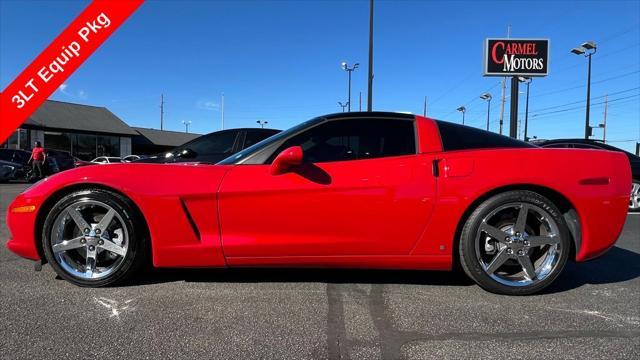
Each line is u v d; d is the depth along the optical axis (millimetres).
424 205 3340
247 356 2467
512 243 3408
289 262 3406
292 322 2920
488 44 17156
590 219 3396
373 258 3406
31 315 2963
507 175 3350
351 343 2637
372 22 16281
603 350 2580
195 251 3352
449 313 3107
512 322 2967
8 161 18734
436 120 3645
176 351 2512
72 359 2404
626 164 3520
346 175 3340
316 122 3584
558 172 3373
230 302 3250
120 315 2986
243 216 3350
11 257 4375
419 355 2500
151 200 3322
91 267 3455
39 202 3377
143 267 4035
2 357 2408
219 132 7219
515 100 17062
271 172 3355
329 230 3354
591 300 3410
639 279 3973
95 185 3373
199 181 3369
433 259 3414
